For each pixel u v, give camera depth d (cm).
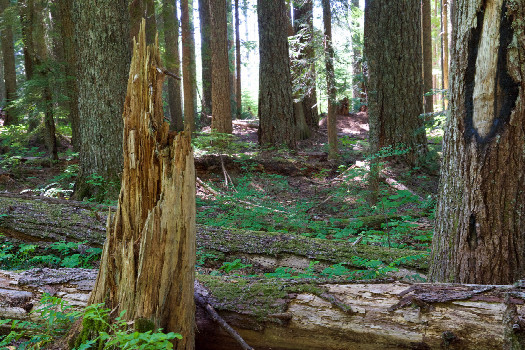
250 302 300
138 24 1398
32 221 529
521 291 257
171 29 1544
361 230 657
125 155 271
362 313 275
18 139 1362
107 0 777
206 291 313
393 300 275
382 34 1076
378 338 269
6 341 274
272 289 307
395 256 454
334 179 1089
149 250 255
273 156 1247
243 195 863
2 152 1374
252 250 485
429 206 725
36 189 908
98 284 277
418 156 1067
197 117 1980
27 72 1541
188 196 267
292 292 300
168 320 263
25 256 507
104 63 783
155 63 272
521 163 308
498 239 313
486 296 260
